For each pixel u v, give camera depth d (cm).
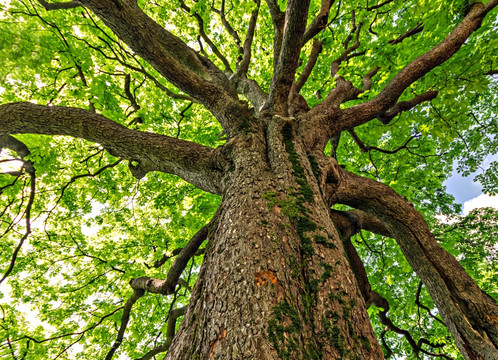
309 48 577
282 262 135
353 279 141
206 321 119
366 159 626
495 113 681
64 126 252
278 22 290
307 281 133
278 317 108
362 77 495
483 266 621
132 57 465
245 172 205
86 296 521
